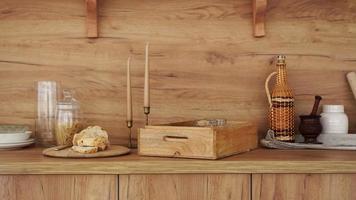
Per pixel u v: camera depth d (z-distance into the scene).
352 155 1.52
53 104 1.75
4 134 1.62
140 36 1.82
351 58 1.84
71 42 1.81
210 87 1.83
